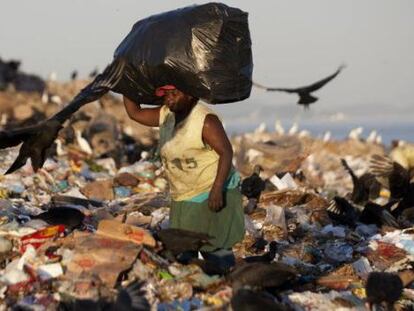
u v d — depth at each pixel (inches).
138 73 564.1
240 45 567.8
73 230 617.9
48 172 1003.9
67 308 509.7
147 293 528.7
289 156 1139.9
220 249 577.3
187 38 557.3
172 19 565.6
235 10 566.6
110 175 1133.7
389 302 533.6
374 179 1025.5
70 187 973.2
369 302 536.7
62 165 1103.0
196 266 565.6
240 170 1150.3
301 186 1014.4
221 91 558.3
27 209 764.0
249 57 575.8
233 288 532.1
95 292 515.5
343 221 845.8
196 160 565.6
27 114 2049.7
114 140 1435.8
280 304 516.4
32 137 547.5
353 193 1023.0
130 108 589.0
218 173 558.9
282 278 543.5
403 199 932.6
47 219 616.4
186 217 575.8
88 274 531.5
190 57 555.2
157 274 552.7
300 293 575.2
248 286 532.4
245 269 539.5
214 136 557.9
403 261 695.7
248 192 896.3
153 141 1502.2
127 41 576.7
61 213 619.8
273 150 1149.1
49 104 2325.3
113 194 951.6
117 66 569.9
